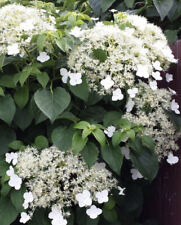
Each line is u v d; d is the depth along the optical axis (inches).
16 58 69.9
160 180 82.4
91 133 68.2
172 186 79.0
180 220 77.0
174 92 75.7
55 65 70.0
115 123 68.6
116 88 69.9
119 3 100.7
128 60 69.1
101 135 63.4
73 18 76.4
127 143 68.3
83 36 70.7
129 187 78.3
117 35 69.4
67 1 103.6
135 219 80.7
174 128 74.2
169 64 78.4
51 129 70.1
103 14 100.3
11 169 64.6
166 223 80.9
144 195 86.0
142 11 96.7
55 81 71.7
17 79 67.1
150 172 68.9
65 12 97.6
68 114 67.4
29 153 65.6
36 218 66.6
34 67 66.7
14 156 65.9
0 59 67.3
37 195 63.6
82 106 71.7
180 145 76.8
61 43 66.1
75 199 64.4
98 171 65.6
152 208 85.0
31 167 63.5
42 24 69.2
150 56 73.9
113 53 68.4
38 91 65.9
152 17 98.9
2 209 65.6
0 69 68.6
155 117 72.1
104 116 69.3
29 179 65.6
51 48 68.8
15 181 63.8
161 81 82.6
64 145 64.5
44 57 67.7
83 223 66.9
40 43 64.9
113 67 67.8
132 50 69.8
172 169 78.9
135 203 77.2
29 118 68.6
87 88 67.2
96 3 98.8
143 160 69.3
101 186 65.4
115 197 71.4
